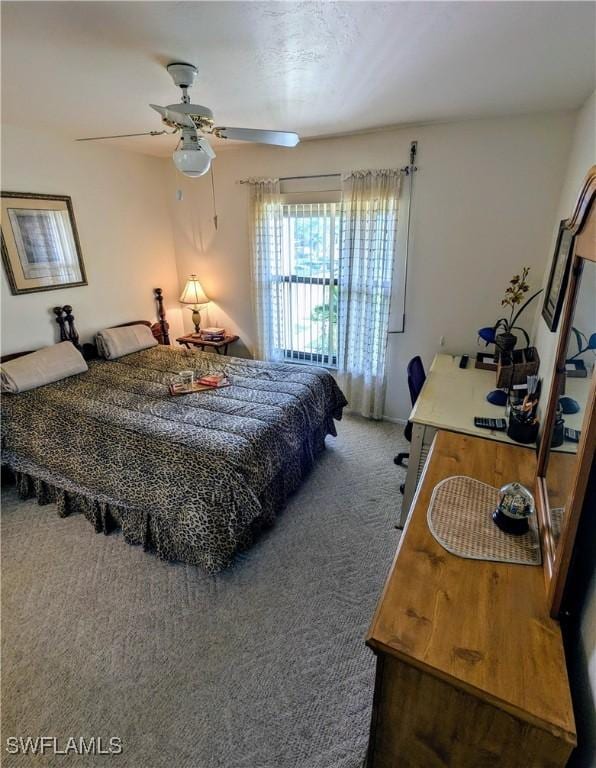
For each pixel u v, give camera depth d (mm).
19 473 2662
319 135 3213
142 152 3941
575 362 1119
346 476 2986
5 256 2977
